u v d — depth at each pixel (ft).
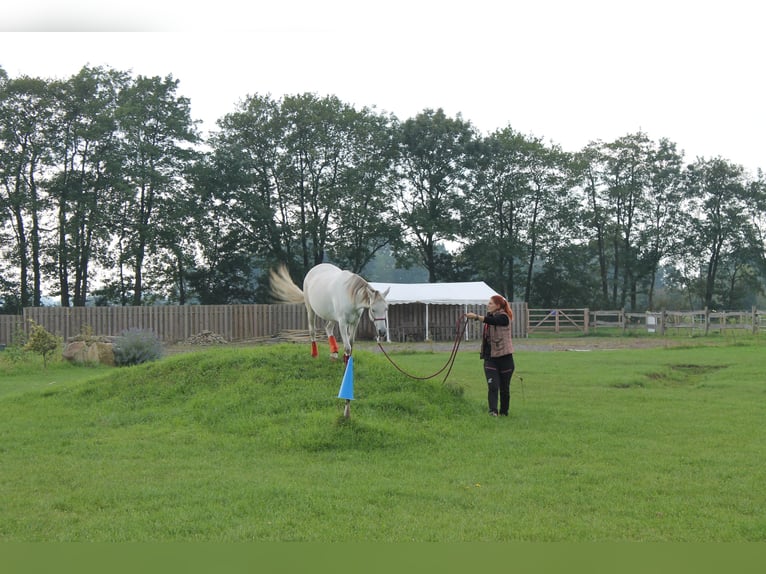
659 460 27.14
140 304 154.81
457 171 181.16
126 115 140.26
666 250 195.00
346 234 171.01
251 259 170.91
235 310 124.77
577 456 27.91
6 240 142.92
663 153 191.52
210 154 160.25
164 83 152.46
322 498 22.03
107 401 38.50
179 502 21.74
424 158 177.47
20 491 23.17
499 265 177.37
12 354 72.23
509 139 183.01
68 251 140.67
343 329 37.50
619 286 198.18
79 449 29.35
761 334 119.75
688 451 28.78
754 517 20.48
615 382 51.52
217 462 27.12
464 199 178.60
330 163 171.12
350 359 30.91
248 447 29.37
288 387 36.42
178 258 156.04
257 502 21.57
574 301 190.08
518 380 52.80
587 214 187.73
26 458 27.89
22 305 144.36
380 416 32.78
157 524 19.72
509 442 30.32
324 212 169.48
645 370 59.47
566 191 185.16
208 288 165.07
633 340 118.52
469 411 35.96
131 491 22.85
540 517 20.48
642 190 193.88
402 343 118.32
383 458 27.66
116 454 28.40
